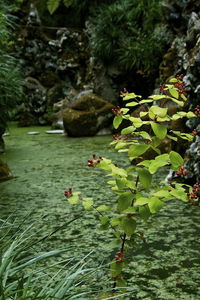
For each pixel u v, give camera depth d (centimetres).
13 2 898
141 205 165
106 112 714
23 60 920
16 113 929
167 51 679
